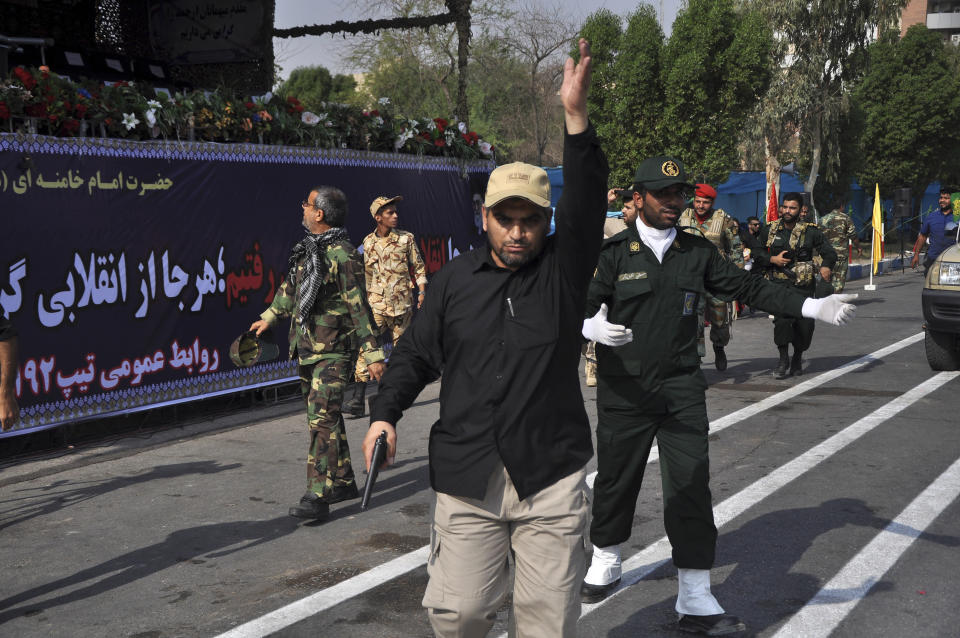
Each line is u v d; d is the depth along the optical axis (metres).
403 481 6.21
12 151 6.39
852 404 8.41
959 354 10.03
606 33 26.95
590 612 3.99
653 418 3.86
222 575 4.50
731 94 25.75
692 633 3.74
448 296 2.79
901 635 3.69
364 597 4.20
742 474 6.13
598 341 3.72
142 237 7.36
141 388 7.39
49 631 3.88
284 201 8.66
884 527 5.00
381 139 9.91
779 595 4.11
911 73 43.72
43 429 6.66
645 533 5.01
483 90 43.72
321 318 5.43
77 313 6.88
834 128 36.34
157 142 7.45
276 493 5.92
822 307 3.46
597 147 2.56
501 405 2.68
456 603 2.71
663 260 3.89
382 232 8.82
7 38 10.12
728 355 11.70
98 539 5.06
